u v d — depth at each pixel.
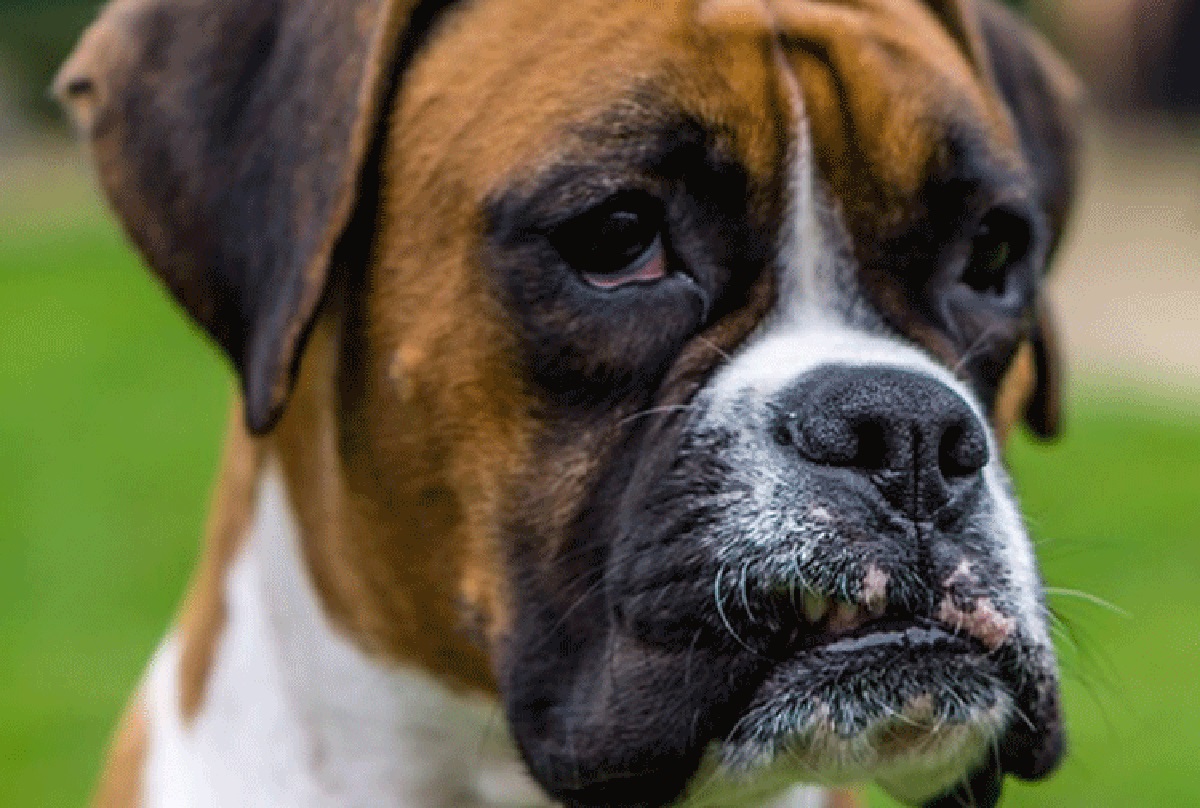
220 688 7.64
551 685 6.61
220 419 24.16
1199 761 13.73
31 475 21.33
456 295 6.75
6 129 49.50
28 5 49.50
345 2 7.02
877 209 6.78
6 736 13.95
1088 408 25.14
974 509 6.17
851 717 6.09
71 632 16.20
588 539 6.58
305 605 7.37
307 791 7.41
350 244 7.07
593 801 6.62
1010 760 6.51
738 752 6.20
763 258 6.67
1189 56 48.22
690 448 6.34
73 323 30.09
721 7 6.80
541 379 6.66
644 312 6.59
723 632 6.14
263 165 7.05
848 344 6.58
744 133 6.62
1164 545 18.61
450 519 6.92
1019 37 9.17
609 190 6.55
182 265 7.22
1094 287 32.97
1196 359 28.52
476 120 6.78
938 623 6.09
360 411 7.07
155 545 18.64
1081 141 9.27
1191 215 38.31
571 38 6.76
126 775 8.09
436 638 7.11
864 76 6.82
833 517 6.04
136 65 7.45
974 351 7.03
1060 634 6.68
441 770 7.40
